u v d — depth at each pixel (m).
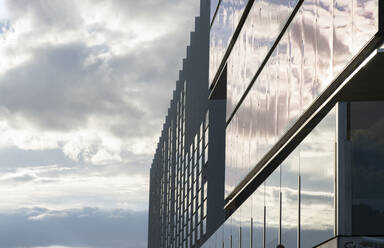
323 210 18.67
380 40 16.31
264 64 30.34
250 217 32.12
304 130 23.81
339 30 18.58
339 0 18.62
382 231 16.84
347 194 17.22
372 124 17.44
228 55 42.25
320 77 20.28
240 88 36.41
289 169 23.56
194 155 86.50
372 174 17.17
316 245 19.30
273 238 26.23
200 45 85.38
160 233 136.50
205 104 76.62
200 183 79.00
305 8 22.38
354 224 17.05
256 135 31.19
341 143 17.48
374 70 17.48
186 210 94.06
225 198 41.50
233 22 39.34
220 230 43.28
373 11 16.19
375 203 17.00
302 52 22.66
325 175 18.61
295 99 23.48
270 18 28.56
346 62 17.92
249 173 32.91
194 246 83.38
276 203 25.86
